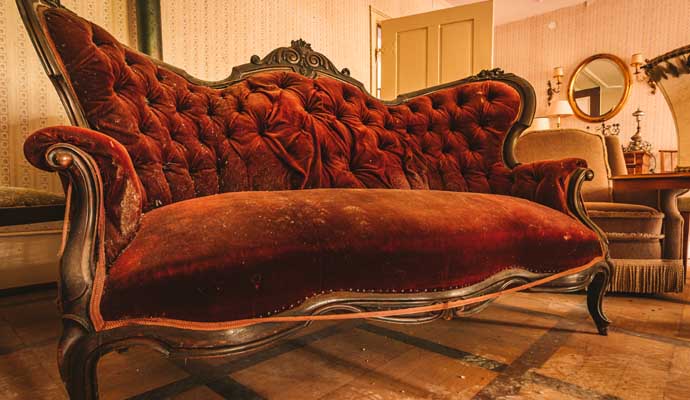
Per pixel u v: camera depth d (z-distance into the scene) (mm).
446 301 865
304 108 1518
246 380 971
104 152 645
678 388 928
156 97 1136
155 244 664
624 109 5496
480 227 944
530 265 1017
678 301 1705
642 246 1755
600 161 2227
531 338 1250
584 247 1110
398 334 1287
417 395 897
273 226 748
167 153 1088
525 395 896
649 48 5344
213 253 663
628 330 1325
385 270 801
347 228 800
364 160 1528
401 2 4500
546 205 1301
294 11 3215
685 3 5090
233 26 2760
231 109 1352
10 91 1844
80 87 885
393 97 3857
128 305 609
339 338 1248
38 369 1039
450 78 3590
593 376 989
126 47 1118
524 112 1607
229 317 660
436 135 1664
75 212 623
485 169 1582
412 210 918
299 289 722
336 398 884
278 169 1356
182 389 926
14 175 1867
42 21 859
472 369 1028
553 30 6059
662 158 5121
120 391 917
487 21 3432
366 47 4012
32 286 1879
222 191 1261
